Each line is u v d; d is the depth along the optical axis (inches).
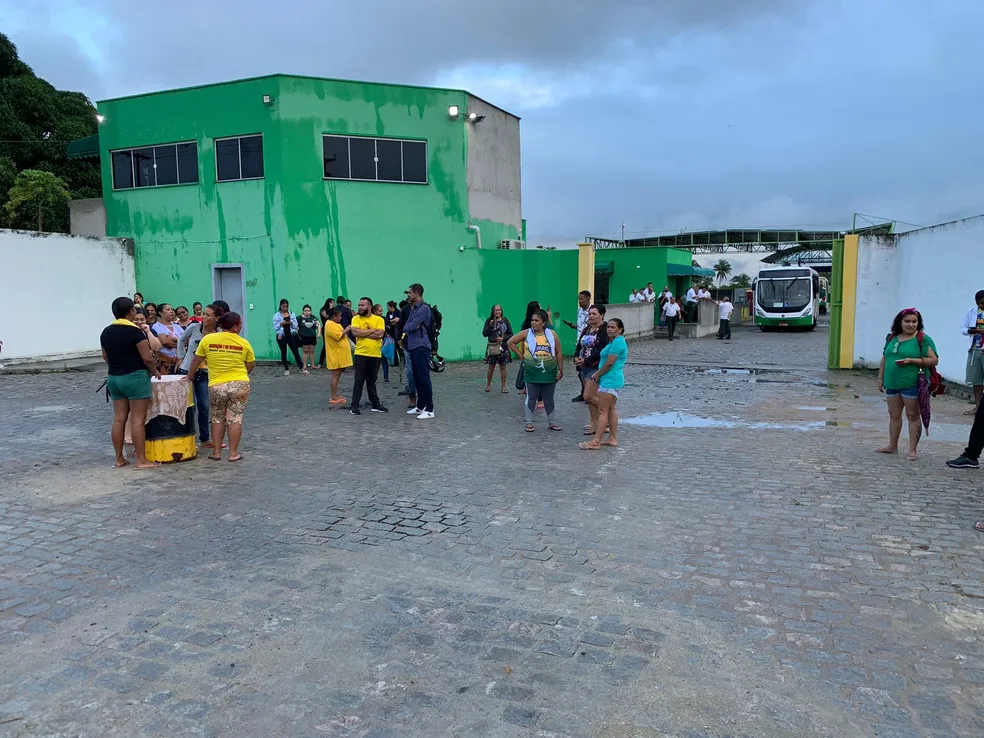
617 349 319.0
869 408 435.2
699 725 119.8
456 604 166.6
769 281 1283.2
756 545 201.9
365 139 697.6
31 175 938.1
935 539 204.5
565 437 353.1
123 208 749.3
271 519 228.2
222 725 120.2
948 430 360.5
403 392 493.7
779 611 161.0
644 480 271.7
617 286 1314.0
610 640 148.9
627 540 207.3
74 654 143.6
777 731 117.9
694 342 994.7
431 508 239.0
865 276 625.6
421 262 725.9
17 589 174.6
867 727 118.7
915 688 129.7
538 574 183.6
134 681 133.9
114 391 287.4
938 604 163.5
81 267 704.4
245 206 694.5
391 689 131.3
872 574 180.7
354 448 329.7
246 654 143.7
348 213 693.3
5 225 973.2
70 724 120.3
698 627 154.2
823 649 144.0
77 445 334.3
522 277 756.0
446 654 143.7
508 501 246.2
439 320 637.3
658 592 172.1
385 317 654.5
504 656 142.8
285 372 620.1
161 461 298.0
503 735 117.5
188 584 177.8
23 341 660.7
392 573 184.9
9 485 267.1
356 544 205.6
